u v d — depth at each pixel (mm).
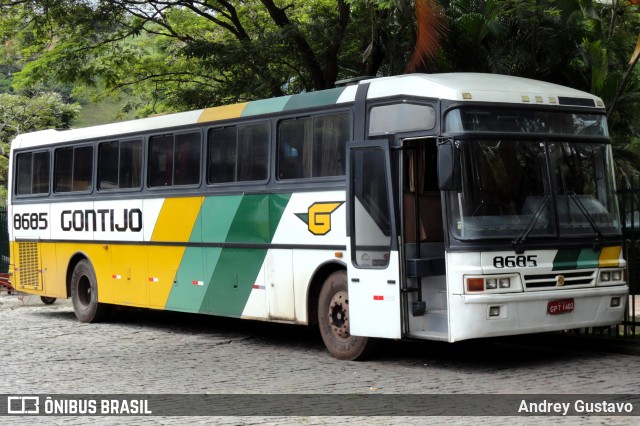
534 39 16953
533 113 12211
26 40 26984
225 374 12141
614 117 17938
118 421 9359
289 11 27250
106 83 27375
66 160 19328
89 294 18766
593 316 12336
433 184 12641
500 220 11695
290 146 13977
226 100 25203
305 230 13586
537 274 11812
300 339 15758
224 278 15141
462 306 11453
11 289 24984
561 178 12227
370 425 8883
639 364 12281
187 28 28125
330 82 24203
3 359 13742
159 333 16844
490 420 8961
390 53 19438
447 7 16906
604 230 12469
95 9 25172
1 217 27875
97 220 18266
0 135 48688
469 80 12297
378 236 12375
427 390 10664
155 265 16734
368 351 12938
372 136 12641
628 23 17625
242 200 14773
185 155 16109
